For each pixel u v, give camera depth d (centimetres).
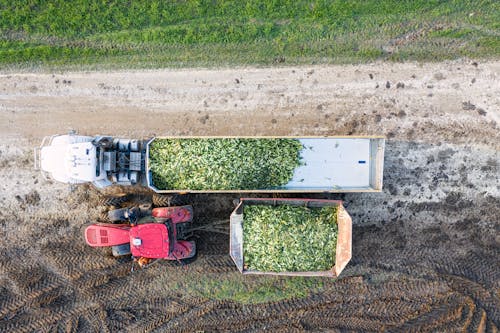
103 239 1126
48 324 1242
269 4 1209
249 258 1170
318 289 1241
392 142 1215
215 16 1220
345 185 1122
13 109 1230
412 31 1202
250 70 1216
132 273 1250
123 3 1220
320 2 1205
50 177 1237
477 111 1201
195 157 1121
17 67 1226
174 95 1221
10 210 1243
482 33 1193
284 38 1212
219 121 1223
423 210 1225
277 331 1236
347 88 1211
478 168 1212
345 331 1225
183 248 1161
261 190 1112
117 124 1228
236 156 1120
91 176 1048
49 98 1227
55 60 1223
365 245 1235
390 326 1224
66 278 1245
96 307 1247
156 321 1244
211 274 1248
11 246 1245
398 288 1232
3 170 1237
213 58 1217
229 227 1238
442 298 1224
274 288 1245
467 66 1198
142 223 1101
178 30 1216
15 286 1243
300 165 1123
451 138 1209
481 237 1225
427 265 1231
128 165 1139
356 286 1236
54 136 1134
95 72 1223
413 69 1203
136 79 1223
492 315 1214
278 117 1220
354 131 1216
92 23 1224
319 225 1143
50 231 1245
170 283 1249
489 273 1222
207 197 1236
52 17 1221
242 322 1238
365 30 1207
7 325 1237
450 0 1196
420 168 1217
